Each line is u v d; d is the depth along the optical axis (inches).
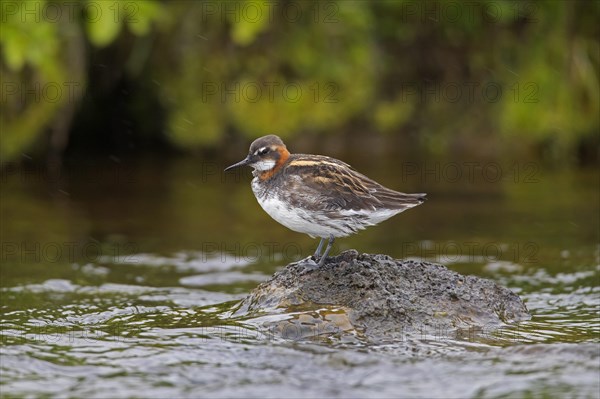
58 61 690.2
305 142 791.1
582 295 450.3
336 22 743.7
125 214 649.6
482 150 804.6
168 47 754.8
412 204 389.4
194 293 465.4
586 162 791.7
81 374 324.2
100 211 657.6
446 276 393.4
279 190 387.9
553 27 776.3
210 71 750.5
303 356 334.3
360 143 801.6
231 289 476.4
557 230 587.8
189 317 402.9
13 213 648.4
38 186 732.0
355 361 329.1
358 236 593.0
